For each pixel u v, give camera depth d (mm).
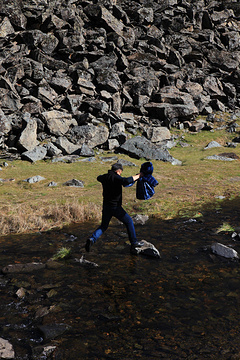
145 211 7965
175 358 2641
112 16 23281
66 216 7359
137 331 3053
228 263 4758
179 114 20219
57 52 20422
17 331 3104
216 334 2969
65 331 3068
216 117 21781
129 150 15344
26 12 19516
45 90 17969
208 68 26234
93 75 20250
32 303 3662
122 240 5957
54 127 16141
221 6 31156
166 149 16875
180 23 26406
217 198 9141
